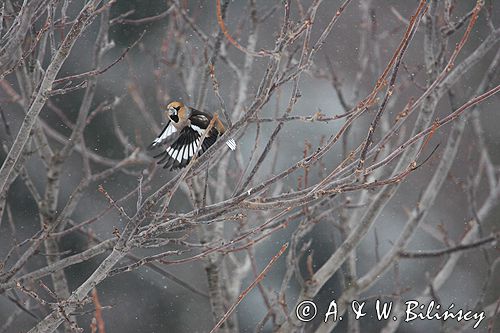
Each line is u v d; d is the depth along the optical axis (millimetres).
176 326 22469
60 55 7496
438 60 9906
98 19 20609
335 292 19344
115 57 21297
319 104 22219
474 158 22453
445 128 21953
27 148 9539
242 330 20859
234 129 6980
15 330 20578
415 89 20141
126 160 11445
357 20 22562
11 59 7641
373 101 6746
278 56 6711
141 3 21531
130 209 21531
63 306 7582
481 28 22766
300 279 10727
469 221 14320
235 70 13062
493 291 22000
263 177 14453
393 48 21141
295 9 22016
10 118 19516
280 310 11180
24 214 22000
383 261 11648
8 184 9312
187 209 21469
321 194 6969
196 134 7773
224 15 10344
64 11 8391
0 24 7871
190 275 22719
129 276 22641
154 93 20828
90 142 21219
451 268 13805
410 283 21734
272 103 21969
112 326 22172
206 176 7301
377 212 10422
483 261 22391
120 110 20906
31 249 8742
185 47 13875
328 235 21594
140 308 22531
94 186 21578
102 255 21484
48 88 7652
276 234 21797
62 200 21375
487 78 12070
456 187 22312
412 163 6918
